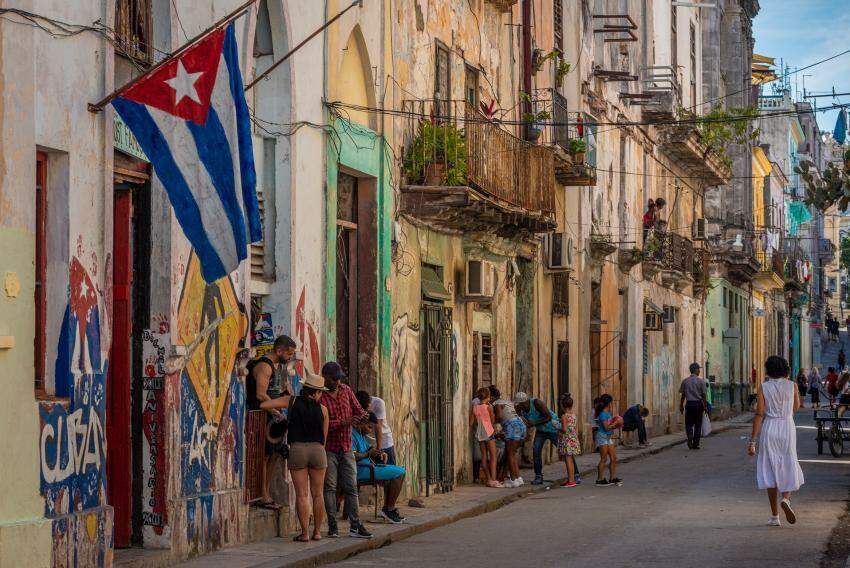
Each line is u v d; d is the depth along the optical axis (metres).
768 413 23.73
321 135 25.25
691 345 72.88
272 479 23.05
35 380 16.20
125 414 18.98
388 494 24.58
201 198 16.69
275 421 22.14
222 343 20.98
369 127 28.34
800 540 21.41
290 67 23.67
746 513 25.73
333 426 22.17
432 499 29.70
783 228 114.00
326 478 22.19
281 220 23.61
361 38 27.72
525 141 36.06
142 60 18.97
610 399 34.12
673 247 63.19
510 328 38.94
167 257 19.11
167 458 18.88
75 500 16.47
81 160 16.83
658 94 58.91
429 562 19.67
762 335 103.12
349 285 28.17
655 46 62.69
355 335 28.20
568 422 34.47
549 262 42.78
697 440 50.62
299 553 19.86
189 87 16.62
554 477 36.12
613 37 53.84
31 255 15.65
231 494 20.95
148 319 19.11
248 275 22.09
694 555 19.67
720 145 70.25
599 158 51.31
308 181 24.56
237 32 21.88
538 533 23.12
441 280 32.78
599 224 51.41
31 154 15.66
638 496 30.00
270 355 22.28
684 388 50.84
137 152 18.84
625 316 56.50
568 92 46.22
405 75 30.44
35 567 15.23
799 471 23.58
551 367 43.50
